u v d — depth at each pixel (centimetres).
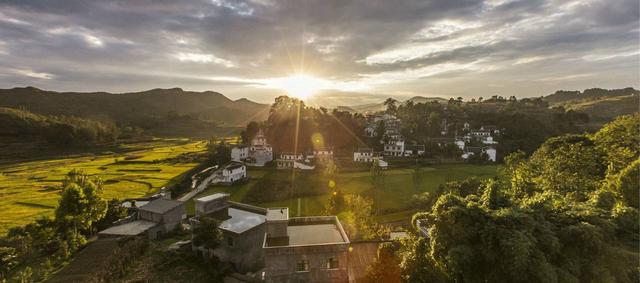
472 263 1956
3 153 12412
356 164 10612
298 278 3048
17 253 3644
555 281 1708
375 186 8050
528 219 1950
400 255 2812
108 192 7050
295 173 9538
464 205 2136
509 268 1792
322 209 6519
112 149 14600
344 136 13775
